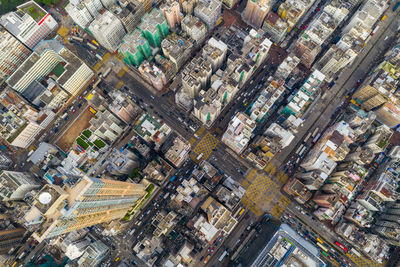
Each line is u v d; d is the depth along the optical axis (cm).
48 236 15712
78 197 16425
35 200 15888
